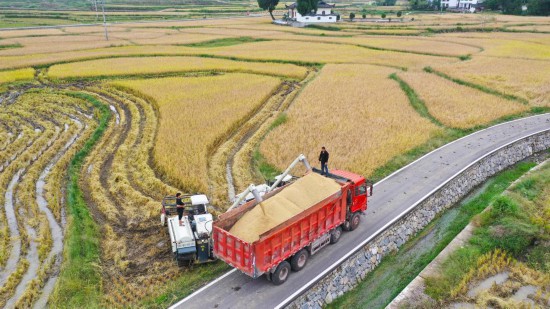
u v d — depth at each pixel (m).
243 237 15.91
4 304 15.91
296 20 124.62
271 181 23.36
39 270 17.69
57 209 22.69
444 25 110.19
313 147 30.44
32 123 38.41
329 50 78.62
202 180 25.08
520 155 31.97
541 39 87.88
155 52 74.19
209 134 33.19
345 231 20.16
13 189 25.52
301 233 16.58
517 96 44.75
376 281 18.22
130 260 18.34
